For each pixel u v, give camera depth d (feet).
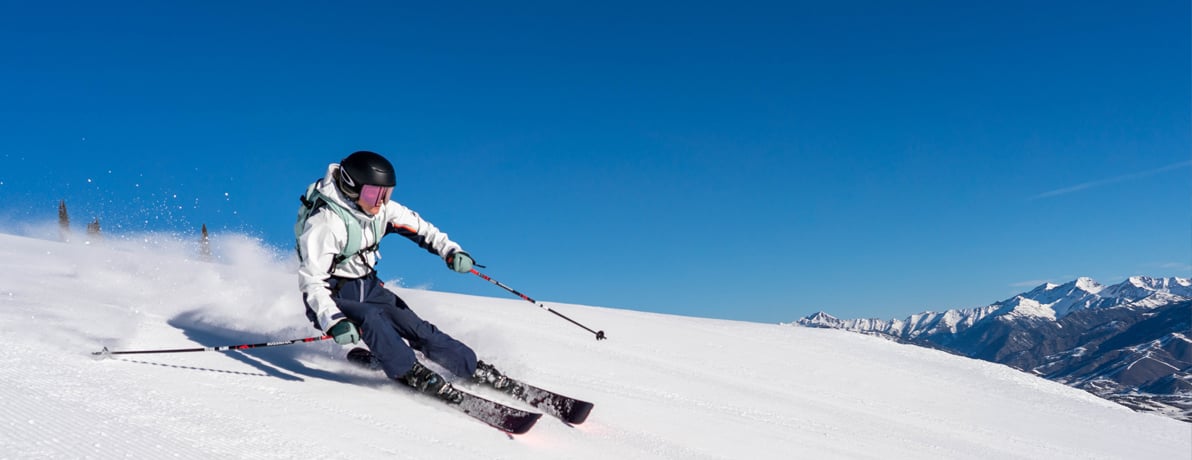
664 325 33.42
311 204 14.05
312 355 16.10
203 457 8.69
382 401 13.05
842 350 35.73
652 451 13.34
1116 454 26.30
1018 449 23.90
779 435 17.37
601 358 23.20
